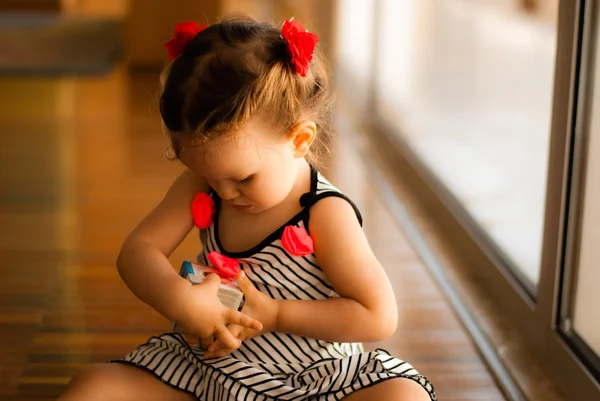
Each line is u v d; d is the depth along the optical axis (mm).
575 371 1634
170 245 1417
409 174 3045
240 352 1386
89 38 5547
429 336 1943
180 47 1316
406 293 2174
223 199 1330
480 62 2791
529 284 1973
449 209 2537
